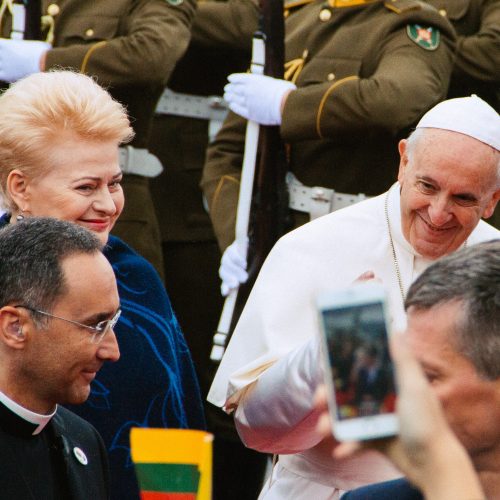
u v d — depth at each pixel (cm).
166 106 1697
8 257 783
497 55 1468
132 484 988
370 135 1352
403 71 1344
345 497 722
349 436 499
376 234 1059
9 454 781
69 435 836
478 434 621
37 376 786
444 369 615
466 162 1004
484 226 1088
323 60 1415
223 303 1656
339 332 508
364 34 1396
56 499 805
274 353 1033
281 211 1396
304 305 1059
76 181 961
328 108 1353
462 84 1488
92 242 797
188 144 1695
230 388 1012
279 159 1401
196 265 1662
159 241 1571
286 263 1070
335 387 504
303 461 1030
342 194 1386
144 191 1563
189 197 1675
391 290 1048
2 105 973
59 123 960
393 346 503
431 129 1023
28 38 1517
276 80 1412
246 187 1405
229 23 1697
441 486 489
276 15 1422
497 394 614
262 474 1516
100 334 791
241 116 1510
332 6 1436
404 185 1037
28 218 805
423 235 1030
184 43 1551
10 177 967
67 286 778
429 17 1377
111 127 973
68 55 1507
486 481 633
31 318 776
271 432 966
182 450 703
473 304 611
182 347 1056
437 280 623
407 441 495
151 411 1005
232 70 1717
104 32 1549
